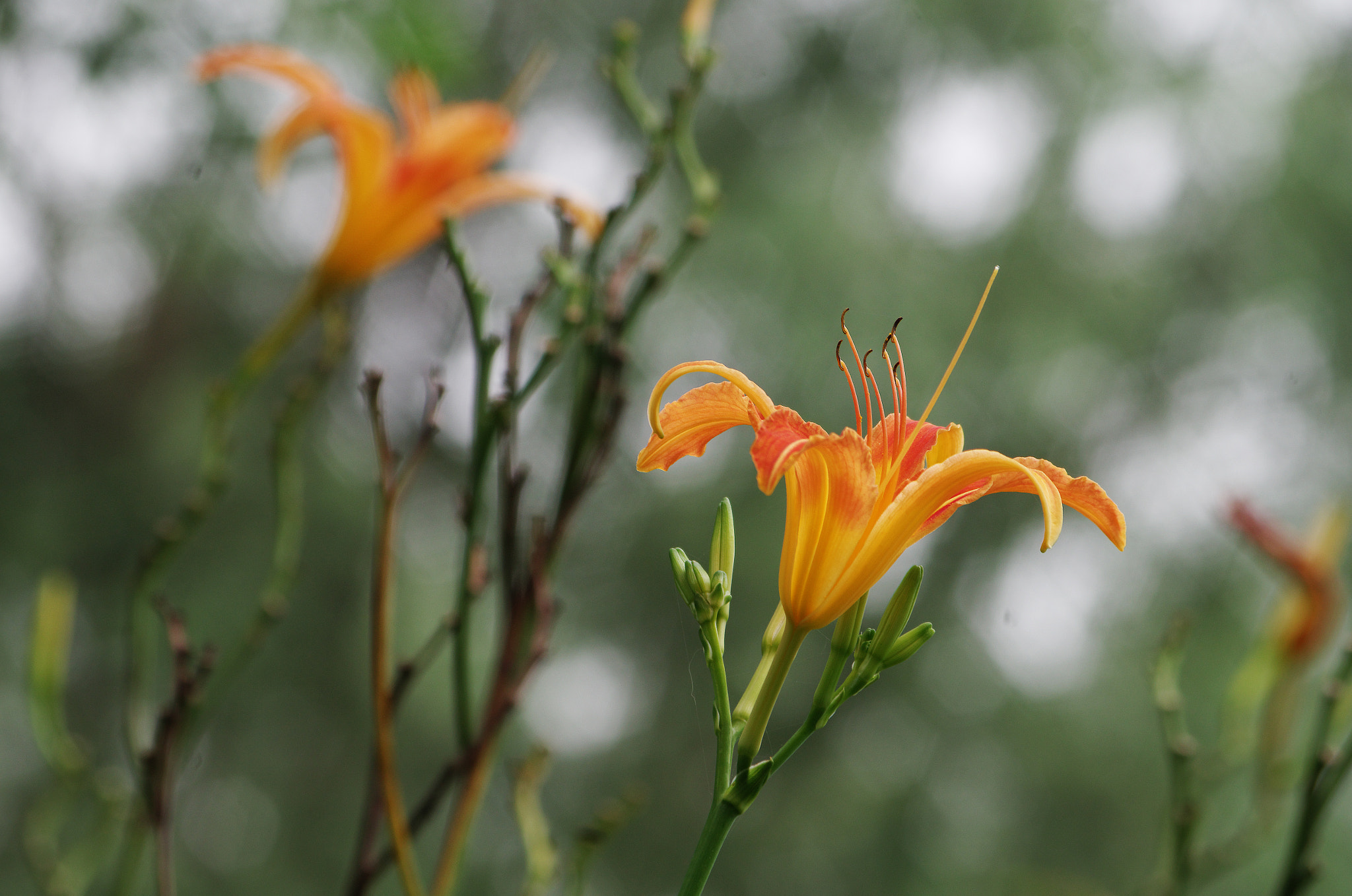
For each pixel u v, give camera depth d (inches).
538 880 79.5
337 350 90.0
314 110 91.9
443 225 68.2
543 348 71.9
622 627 373.1
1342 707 79.0
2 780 325.7
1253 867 290.0
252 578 339.9
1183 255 364.5
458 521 71.0
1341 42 348.8
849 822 376.8
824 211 333.1
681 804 375.6
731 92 351.6
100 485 327.9
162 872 69.8
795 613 53.0
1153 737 358.9
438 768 376.8
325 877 385.4
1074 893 358.0
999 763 382.0
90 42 146.9
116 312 321.4
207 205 282.8
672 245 331.0
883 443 61.2
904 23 349.7
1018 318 348.5
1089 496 55.0
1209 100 345.1
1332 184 348.2
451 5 149.6
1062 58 350.0
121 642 329.4
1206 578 360.8
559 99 354.9
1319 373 365.1
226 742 366.3
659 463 57.6
